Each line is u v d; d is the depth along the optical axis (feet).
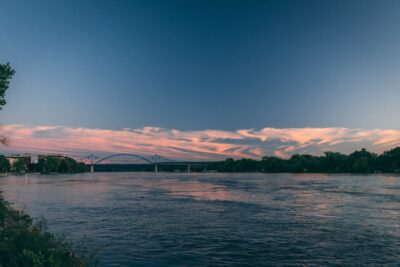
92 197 222.89
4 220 84.58
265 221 129.90
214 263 79.46
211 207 170.91
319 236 104.27
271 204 181.68
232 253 87.10
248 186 336.29
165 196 230.89
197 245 94.58
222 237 103.76
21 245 61.93
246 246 93.40
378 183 370.53
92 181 464.24
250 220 132.05
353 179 477.77
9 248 58.85
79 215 145.07
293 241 98.48
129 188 314.55
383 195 226.58
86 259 67.72
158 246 93.40
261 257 83.61
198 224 124.36
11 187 323.16
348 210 156.76
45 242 67.26
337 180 452.35
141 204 184.44
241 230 113.50
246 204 182.50
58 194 245.86
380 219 132.77
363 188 293.64
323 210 157.58
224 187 323.57
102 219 135.03
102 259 81.76
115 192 265.54
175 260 81.56
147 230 113.70
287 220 131.95
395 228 115.55
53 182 429.38
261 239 101.04
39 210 160.56
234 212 153.07
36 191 273.13
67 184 381.60
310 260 81.15
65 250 67.51
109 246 93.15
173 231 112.16
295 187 313.94
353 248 90.68
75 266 62.23
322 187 310.86
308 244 95.14
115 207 171.42
